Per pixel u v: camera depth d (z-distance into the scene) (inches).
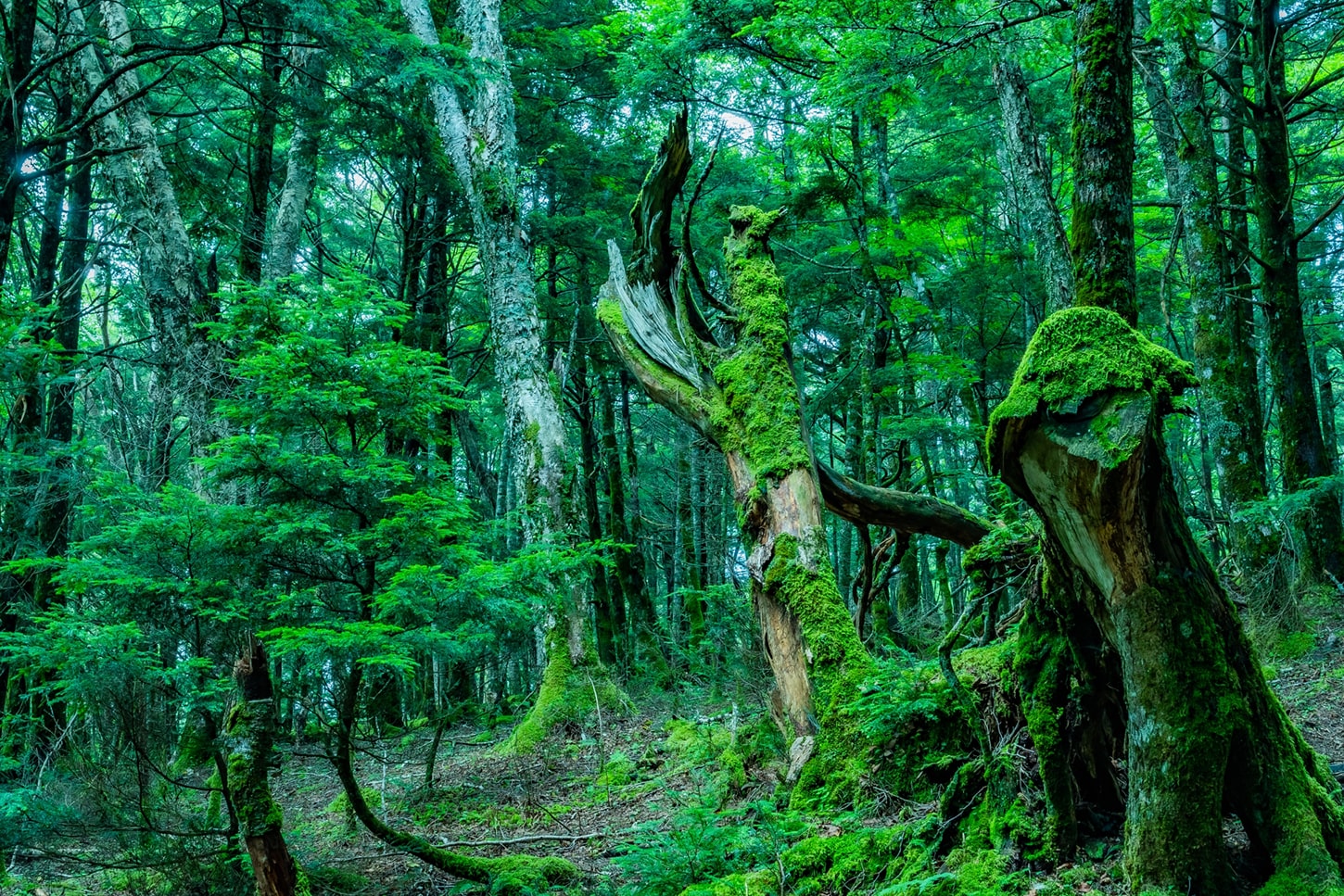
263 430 223.9
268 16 384.5
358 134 590.9
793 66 514.6
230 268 719.7
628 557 783.7
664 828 235.3
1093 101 145.1
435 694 504.4
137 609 204.8
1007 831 143.4
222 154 690.2
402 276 702.5
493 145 526.3
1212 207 386.0
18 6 313.4
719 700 420.2
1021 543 158.7
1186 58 385.4
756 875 171.0
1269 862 119.7
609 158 736.3
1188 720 115.9
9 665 270.5
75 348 524.1
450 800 325.1
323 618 212.4
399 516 213.2
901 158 702.5
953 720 183.9
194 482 410.9
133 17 580.4
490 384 817.5
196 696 195.9
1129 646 119.5
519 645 242.7
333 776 400.2
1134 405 107.4
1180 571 116.4
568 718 431.8
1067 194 637.9
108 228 645.3
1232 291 386.0
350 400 220.2
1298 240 385.4
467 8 536.1
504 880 211.9
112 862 219.5
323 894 213.6
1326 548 360.5
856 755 200.7
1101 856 134.6
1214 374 383.2
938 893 140.3
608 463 800.3
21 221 580.1
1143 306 599.5
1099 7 144.6
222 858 211.9
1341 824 119.6
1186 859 116.9
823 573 233.3
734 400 261.0
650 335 287.7
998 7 334.3
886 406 650.2
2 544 339.3
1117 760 142.0
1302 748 136.3
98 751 242.7
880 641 375.6
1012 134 360.5
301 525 203.0
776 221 285.4
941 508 257.3
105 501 220.1
